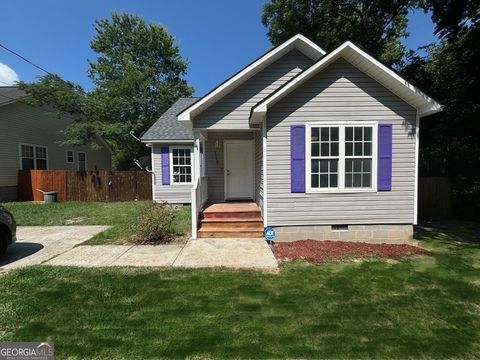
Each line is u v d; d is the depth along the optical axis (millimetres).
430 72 12805
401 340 2875
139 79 27172
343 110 6531
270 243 6559
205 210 7672
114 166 29172
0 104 13453
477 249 6203
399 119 6570
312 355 2641
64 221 9203
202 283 4266
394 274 4695
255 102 7688
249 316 3318
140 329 3045
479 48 9367
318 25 17812
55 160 17719
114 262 5199
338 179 6637
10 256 5652
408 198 6688
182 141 12211
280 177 6641
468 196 11516
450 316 3359
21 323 3158
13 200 14508
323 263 5258
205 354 2648
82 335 2939
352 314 3379
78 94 17406
